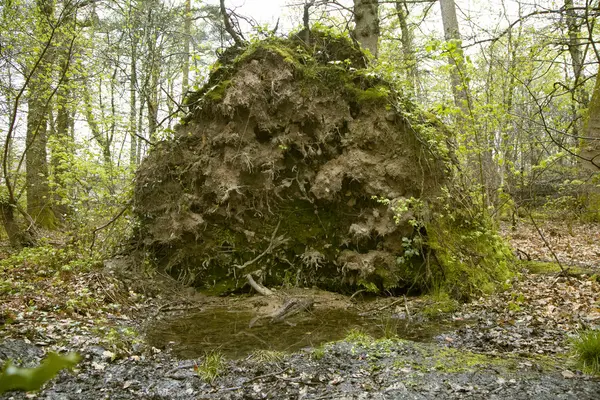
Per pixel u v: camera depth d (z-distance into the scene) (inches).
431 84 581.0
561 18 252.8
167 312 259.3
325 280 305.0
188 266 306.2
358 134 304.2
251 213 310.3
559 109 454.6
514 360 169.6
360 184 301.1
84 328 204.8
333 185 299.1
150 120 424.5
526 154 404.8
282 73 303.3
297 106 302.2
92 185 389.1
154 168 319.3
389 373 163.8
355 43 362.0
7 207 367.6
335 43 341.1
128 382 160.1
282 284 306.2
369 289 283.0
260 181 306.8
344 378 162.4
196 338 211.3
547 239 439.8
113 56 472.7
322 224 311.0
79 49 410.6
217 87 312.2
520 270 310.2
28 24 350.9
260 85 301.6
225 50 345.1
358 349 186.9
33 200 478.0
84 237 346.9
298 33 343.0
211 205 307.1
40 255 303.9
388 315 247.8
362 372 166.6
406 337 206.5
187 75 525.7
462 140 337.4
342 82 313.6
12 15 331.0
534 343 185.2
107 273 287.1
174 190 314.8
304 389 154.6
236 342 205.2
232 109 299.0
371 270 282.5
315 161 311.3
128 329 215.0
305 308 258.2
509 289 269.6
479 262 286.8
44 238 347.9
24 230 366.9
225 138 301.4
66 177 383.9
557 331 196.5
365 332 215.5
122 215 339.9
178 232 300.5
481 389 147.7
